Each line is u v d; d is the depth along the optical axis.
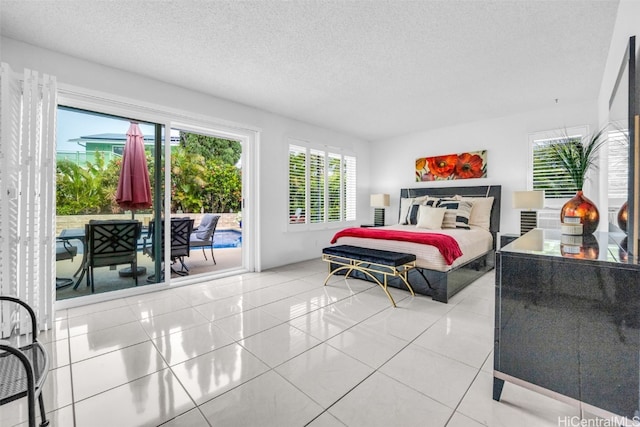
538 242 1.71
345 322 2.41
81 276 2.94
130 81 3.01
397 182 5.90
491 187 4.58
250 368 1.74
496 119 4.60
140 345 2.03
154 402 1.45
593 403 1.20
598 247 1.51
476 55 2.66
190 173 6.97
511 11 2.04
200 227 5.40
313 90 3.51
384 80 3.21
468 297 3.05
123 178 3.14
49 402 1.44
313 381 1.61
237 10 2.05
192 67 2.91
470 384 1.59
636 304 1.11
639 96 1.53
